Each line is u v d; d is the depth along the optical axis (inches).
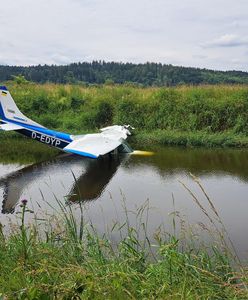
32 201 327.0
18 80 1030.4
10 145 597.0
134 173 427.8
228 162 482.0
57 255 168.2
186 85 847.7
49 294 117.4
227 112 682.2
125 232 254.1
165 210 303.1
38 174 421.7
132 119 714.2
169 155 527.8
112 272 145.8
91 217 285.3
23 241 170.6
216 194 346.3
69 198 334.6
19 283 142.7
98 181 393.1
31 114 779.4
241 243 235.3
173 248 173.9
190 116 685.3
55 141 527.8
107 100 772.0
